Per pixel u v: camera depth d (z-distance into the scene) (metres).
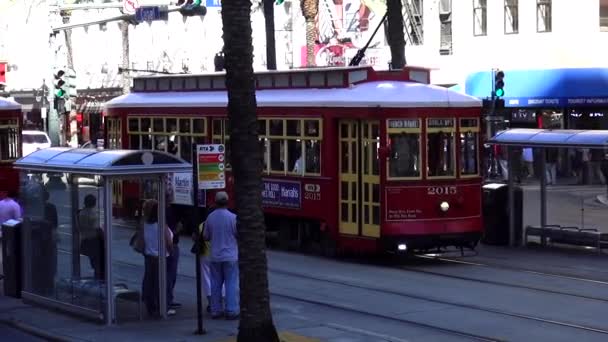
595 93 38.81
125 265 14.48
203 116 24.55
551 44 40.19
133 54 61.81
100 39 65.00
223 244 14.33
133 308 14.50
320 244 21.73
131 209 14.59
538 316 14.64
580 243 22.00
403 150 19.66
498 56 42.25
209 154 13.59
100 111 63.59
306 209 21.42
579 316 14.62
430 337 13.20
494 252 22.16
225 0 11.55
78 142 62.91
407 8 45.66
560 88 39.47
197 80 25.62
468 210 20.17
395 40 26.06
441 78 44.78
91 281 14.62
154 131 26.53
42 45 68.19
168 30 58.66
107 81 63.56
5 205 21.81
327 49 46.19
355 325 14.09
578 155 34.97
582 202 24.77
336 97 20.55
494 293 16.66
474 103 20.31
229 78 11.56
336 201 20.75
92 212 14.50
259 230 11.59
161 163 14.24
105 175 13.81
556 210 28.75
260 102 22.69
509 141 22.16
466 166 20.22
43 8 68.19
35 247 16.03
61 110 36.88
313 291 17.09
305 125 21.38
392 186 19.53
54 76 37.31
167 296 14.75
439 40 45.12
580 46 39.28
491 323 14.14
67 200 15.03
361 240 20.17
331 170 20.73
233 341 12.84
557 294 16.52
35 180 15.82
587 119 39.88
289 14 49.72
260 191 11.66
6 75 72.25
